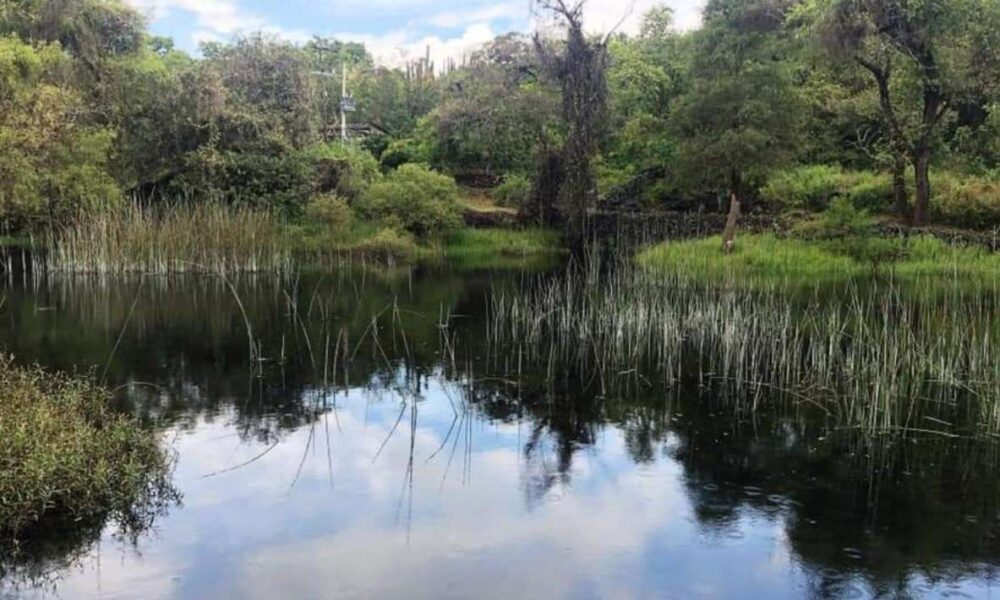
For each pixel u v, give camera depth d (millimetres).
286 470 6098
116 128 21797
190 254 18531
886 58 21047
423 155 31594
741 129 21859
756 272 18469
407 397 8195
